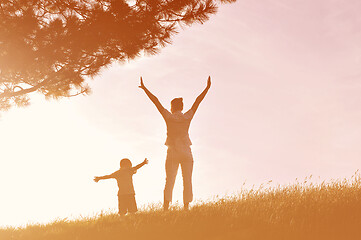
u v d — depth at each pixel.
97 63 15.59
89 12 14.73
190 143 11.04
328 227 8.98
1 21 14.04
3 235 10.98
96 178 13.04
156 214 11.02
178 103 11.14
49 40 14.17
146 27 14.69
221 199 11.90
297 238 8.50
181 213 10.73
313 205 10.77
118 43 15.29
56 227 11.23
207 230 9.34
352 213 9.84
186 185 10.99
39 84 16.23
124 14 14.32
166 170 10.99
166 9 15.01
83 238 9.73
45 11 15.08
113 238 9.45
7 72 15.43
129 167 13.28
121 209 12.99
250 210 10.72
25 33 14.02
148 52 15.41
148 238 9.22
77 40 14.33
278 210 10.51
